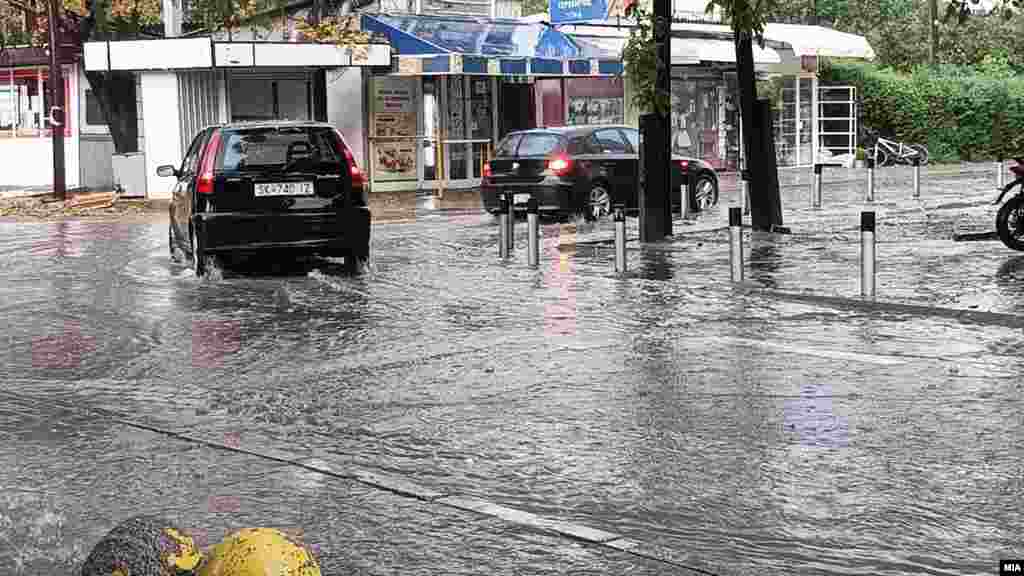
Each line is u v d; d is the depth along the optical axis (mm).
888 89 64938
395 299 20141
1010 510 8945
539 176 34031
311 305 19594
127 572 6309
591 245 27969
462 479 9953
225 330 17391
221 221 22531
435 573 7824
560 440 11117
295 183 22797
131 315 18859
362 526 8758
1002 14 26016
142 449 11000
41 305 20016
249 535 5918
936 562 7863
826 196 42750
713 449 10734
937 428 11367
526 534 8523
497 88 49719
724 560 7938
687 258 25234
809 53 59156
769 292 20188
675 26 58000
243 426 11852
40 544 8508
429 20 47219
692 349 15477
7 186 53156
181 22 47156
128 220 37906
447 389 13352
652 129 28219
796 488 9547
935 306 18375
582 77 49562
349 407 12578
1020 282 21156
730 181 51688
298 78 45938
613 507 9141
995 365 14281
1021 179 25406
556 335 16609
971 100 67688
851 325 17234
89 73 45906
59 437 11484
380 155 46312
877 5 74125
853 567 7785
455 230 32500
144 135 44906
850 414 11945
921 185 48156
